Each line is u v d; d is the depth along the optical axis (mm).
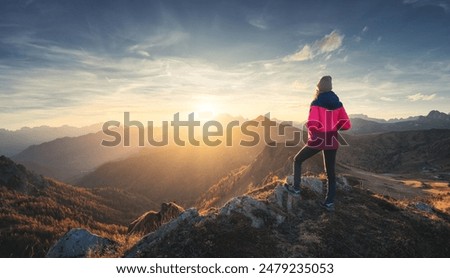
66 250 8266
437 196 33594
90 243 8492
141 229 13219
